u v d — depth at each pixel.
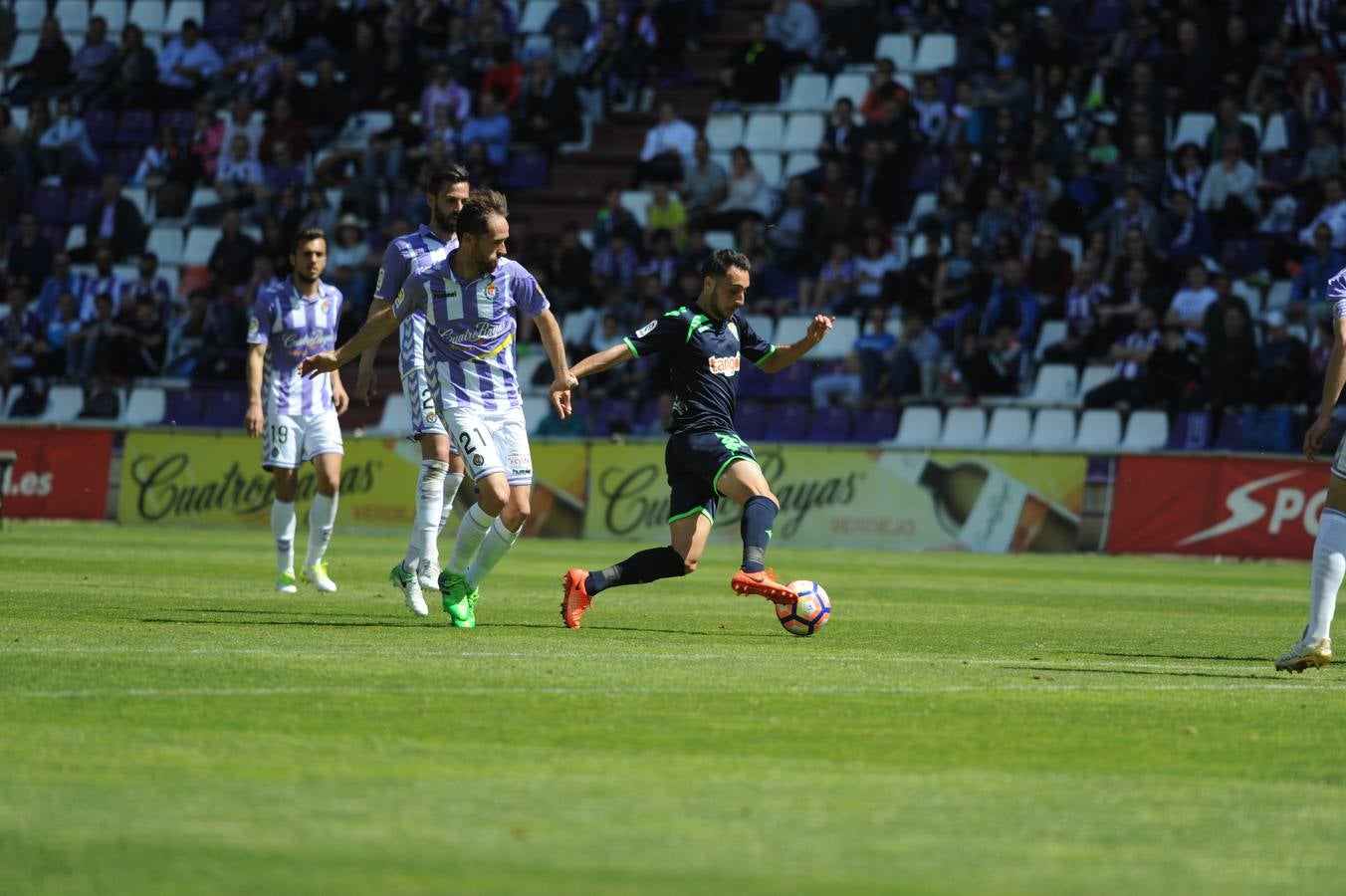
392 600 36.75
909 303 78.06
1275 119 82.69
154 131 97.75
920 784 16.16
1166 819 14.84
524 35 99.12
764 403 79.50
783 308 80.50
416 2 98.25
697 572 51.75
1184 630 34.97
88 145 95.50
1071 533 68.25
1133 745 18.66
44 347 86.25
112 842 13.14
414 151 90.00
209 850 12.93
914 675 24.62
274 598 36.66
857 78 92.38
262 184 92.44
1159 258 75.56
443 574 30.53
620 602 39.25
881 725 19.59
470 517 30.11
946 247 80.25
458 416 29.89
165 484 75.19
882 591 45.59
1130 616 38.59
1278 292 76.38
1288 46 85.31
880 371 76.44
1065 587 48.84
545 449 72.44
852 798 15.36
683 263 81.50
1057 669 26.08
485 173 88.12
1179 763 17.64
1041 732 19.38
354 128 94.12
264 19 102.62
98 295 86.31
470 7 99.12
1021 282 75.69
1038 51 83.69
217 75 99.12
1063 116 83.94
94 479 75.88
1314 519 65.06
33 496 76.50
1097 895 12.20
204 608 33.38
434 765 16.44
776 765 16.92
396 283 32.06
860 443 74.25
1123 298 75.62
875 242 80.56
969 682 23.89
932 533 69.62
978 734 19.14
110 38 105.50
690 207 86.56
